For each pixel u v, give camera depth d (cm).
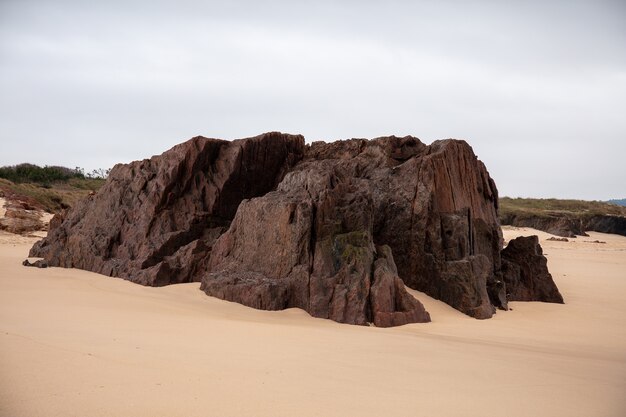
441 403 802
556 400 844
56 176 9469
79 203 2884
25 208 5541
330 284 1672
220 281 1848
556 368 1059
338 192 1898
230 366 942
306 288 1711
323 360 1023
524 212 9400
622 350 1377
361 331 1415
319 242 1780
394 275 1684
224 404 751
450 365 1038
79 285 1955
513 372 1004
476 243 2194
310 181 1967
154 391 789
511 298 2247
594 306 2175
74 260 2509
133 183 2611
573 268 3603
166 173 2444
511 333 1573
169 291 1903
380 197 2141
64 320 1288
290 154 2608
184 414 709
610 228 9806
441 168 2133
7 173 8894
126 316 1409
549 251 5188
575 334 1608
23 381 803
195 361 962
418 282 2012
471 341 1370
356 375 930
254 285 1753
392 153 2344
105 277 2202
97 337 1109
